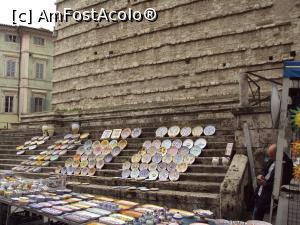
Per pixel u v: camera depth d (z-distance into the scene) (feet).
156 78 56.59
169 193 30.35
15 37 123.75
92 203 21.30
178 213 18.30
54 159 49.62
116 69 63.16
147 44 58.03
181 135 41.60
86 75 69.15
